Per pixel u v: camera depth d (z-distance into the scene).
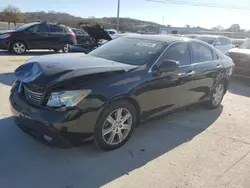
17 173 2.76
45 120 2.75
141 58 3.77
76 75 2.96
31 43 11.97
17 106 3.11
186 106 4.59
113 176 2.84
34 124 2.86
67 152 3.24
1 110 4.35
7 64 8.77
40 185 2.61
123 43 4.42
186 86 4.33
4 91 5.46
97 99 2.95
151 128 4.20
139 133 3.96
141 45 4.18
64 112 2.76
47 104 2.82
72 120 2.79
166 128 4.25
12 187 2.55
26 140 3.43
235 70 8.30
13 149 3.20
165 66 3.64
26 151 3.19
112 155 3.26
